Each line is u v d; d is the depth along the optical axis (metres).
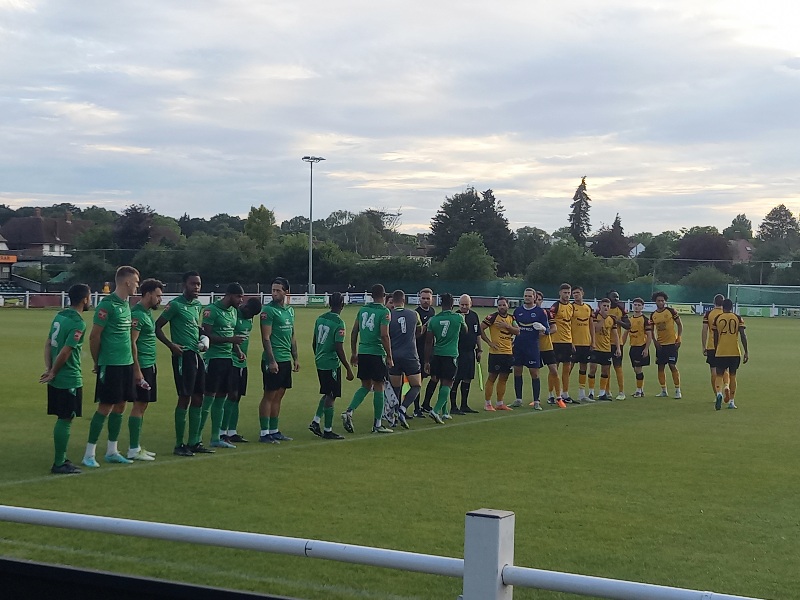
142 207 81.19
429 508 7.59
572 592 2.69
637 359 17.44
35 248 100.81
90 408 14.19
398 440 11.54
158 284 9.88
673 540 6.69
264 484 8.55
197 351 10.20
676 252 104.94
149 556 6.00
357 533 6.71
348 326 31.47
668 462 10.02
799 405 15.84
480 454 10.47
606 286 68.25
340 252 73.56
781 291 60.75
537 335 15.03
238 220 126.38
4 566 3.67
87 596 3.54
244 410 14.23
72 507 7.45
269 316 11.02
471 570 2.79
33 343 26.20
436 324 13.11
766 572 5.91
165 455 10.15
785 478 9.15
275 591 5.32
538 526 7.04
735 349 15.30
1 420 12.57
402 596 5.28
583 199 120.94
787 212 132.25
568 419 13.86
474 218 95.19
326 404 11.59
